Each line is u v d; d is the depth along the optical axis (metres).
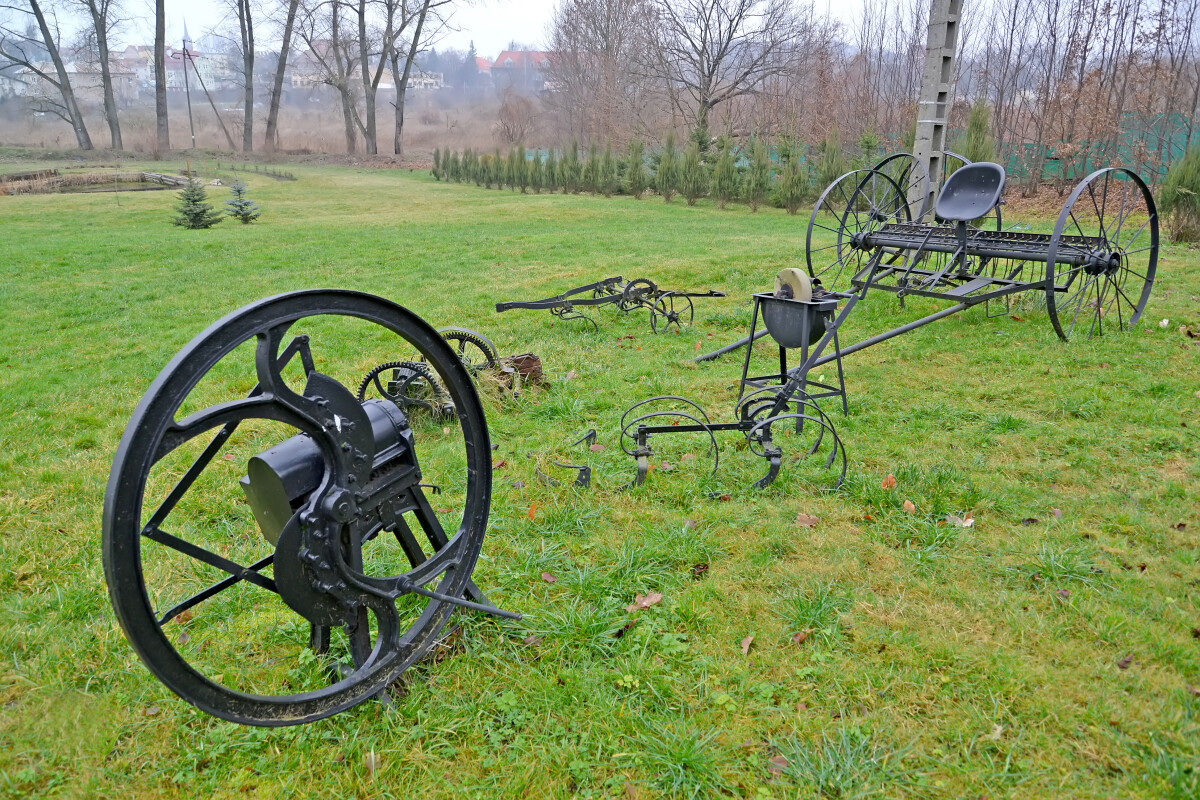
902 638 3.12
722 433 5.33
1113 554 3.68
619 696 2.86
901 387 6.30
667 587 3.54
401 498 2.91
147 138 52.97
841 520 4.12
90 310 10.13
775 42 36.25
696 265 12.45
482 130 62.00
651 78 41.47
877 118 31.95
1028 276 9.90
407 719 2.75
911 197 10.97
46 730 2.76
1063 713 2.68
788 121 32.94
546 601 3.46
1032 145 22.77
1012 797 2.38
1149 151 20.98
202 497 4.52
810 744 2.62
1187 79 21.81
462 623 3.22
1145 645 3.01
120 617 2.00
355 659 2.82
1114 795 2.37
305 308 2.34
